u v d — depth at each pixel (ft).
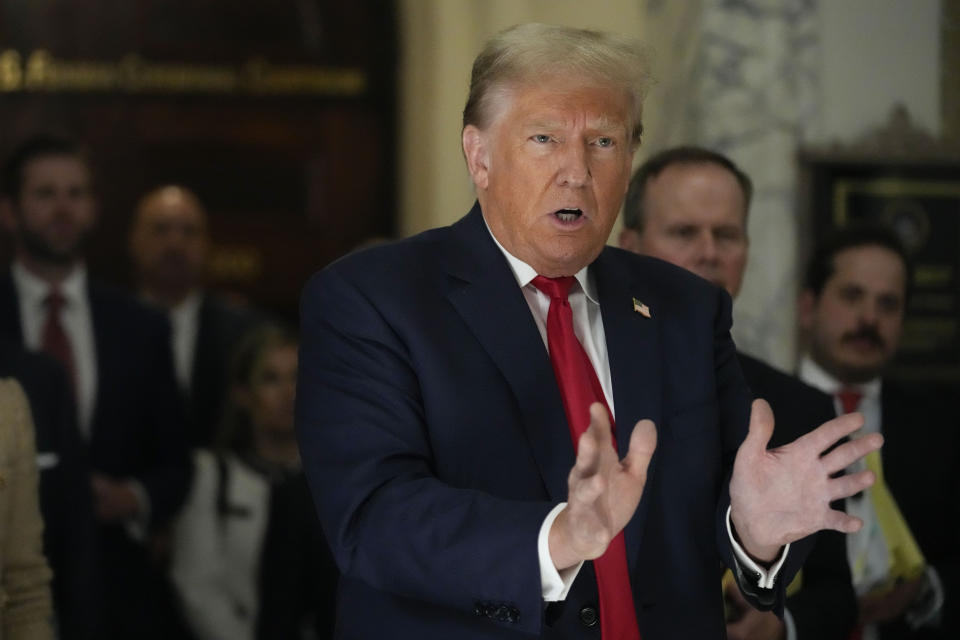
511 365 16.28
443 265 16.88
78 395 36.47
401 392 16.03
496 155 16.16
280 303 50.57
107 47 49.19
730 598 22.30
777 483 15.10
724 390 17.75
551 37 15.97
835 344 28.68
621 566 16.22
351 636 16.48
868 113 37.68
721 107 37.42
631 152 16.43
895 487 27.81
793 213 37.04
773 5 37.40
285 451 37.50
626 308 17.31
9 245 47.42
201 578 35.29
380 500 15.21
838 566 23.62
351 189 50.52
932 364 36.65
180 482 36.11
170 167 49.70
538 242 16.02
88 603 28.02
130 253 47.62
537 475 16.01
